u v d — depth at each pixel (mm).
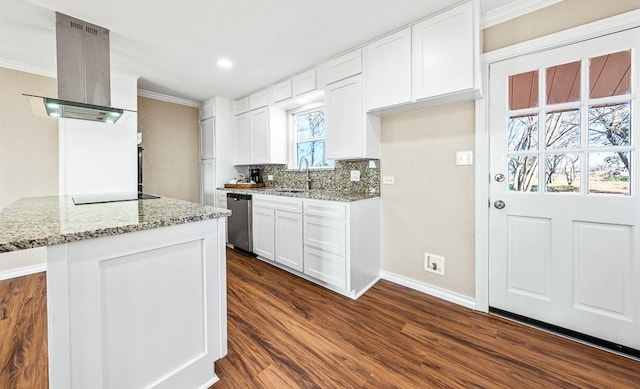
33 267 2762
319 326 1842
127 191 2973
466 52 1755
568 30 1617
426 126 2273
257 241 3191
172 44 2326
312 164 3475
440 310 2049
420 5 1807
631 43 1458
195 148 4223
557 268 1721
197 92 3701
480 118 1954
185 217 1194
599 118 1567
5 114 2598
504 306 1935
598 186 1584
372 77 2264
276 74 3051
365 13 1896
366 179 2727
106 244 983
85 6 1777
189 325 1258
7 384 1312
